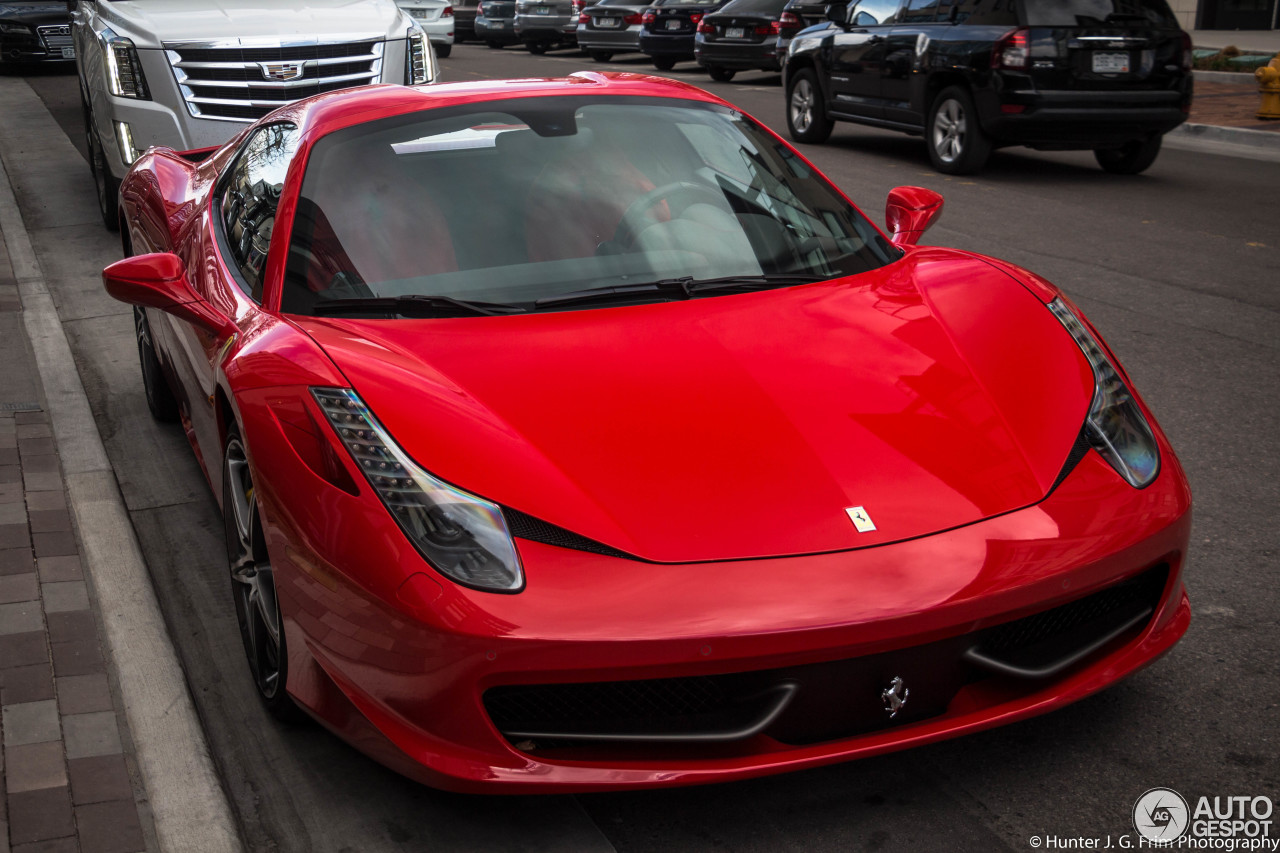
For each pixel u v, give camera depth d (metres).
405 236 3.11
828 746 2.29
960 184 9.95
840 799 2.49
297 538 2.44
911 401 2.59
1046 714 2.74
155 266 3.18
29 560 3.68
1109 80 9.75
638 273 3.08
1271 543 3.55
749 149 3.62
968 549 2.29
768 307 2.96
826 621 2.17
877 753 2.29
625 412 2.50
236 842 2.42
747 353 2.72
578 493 2.31
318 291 2.99
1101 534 2.39
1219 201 9.07
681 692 2.29
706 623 2.15
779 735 2.29
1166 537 2.46
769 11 17.52
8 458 4.51
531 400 2.52
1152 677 2.86
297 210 3.19
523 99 3.61
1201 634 3.04
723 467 2.38
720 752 2.30
